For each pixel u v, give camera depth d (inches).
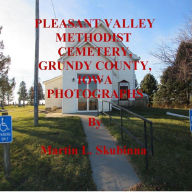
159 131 224.1
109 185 122.5
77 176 129.4
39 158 153.7
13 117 389.1
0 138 125.9
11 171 134.0
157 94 738.8
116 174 135.9
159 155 159.6
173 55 539.8
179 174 132.1
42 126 261.3
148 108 504.4
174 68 535.2
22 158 153.8
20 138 201.0
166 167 140.7
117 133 221.5
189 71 459.5
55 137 204.2
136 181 126.9
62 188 117.2
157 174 131.9
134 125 256.2
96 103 425.1
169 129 233.1
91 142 200.5
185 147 176.9
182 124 261.7
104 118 314.3
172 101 653.9
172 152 165.5
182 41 490.9
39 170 135.4
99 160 158.1
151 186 119.3
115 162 154.5
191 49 453.7
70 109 413.7
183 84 605.9
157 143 185.9
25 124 282.0
